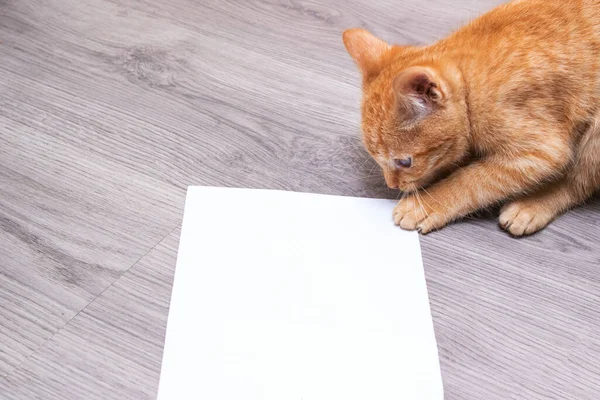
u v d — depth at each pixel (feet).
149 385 3.32
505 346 3.66
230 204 4.16
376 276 3.89
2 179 4.14
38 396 3.24
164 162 4.39
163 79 4.97
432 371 3.51
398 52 4.26
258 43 5.37
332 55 5.34
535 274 4.01
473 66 4.07
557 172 4.23
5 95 4.70
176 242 3.94
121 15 5.50
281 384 3.36
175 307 3.61
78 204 4.07
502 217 4.23
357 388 3.40
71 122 4.57
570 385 3.54
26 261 3.75
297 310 3.67
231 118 4.74
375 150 4.15
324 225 4.11
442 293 3.86
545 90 4.03
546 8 4.16
